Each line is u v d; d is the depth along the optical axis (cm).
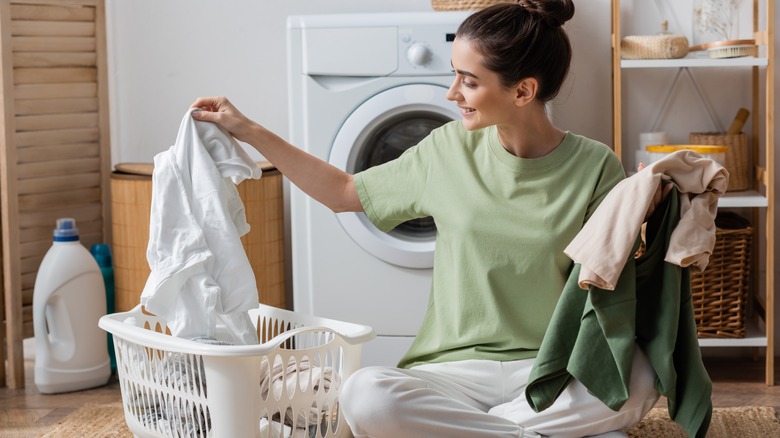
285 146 182
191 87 309
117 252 275
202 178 171
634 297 154
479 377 171
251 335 175
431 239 261
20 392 263
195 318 168
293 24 257
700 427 160
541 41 163
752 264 289
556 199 171
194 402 162
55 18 276
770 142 256
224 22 305
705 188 157
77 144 287
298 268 264
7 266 263
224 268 169
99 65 291
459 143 179
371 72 255
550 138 174
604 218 154
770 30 253
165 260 168
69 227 265
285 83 306
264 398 166
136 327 171
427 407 156
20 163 272
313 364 177
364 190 183
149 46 308
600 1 286
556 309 160
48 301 260
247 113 308
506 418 166
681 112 291
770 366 261
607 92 289
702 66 280
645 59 263
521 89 165
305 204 262
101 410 244
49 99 278
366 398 156
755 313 288
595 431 162
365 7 298
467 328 174
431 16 254
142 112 311
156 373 169
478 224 171
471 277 173
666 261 154
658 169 154
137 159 313
